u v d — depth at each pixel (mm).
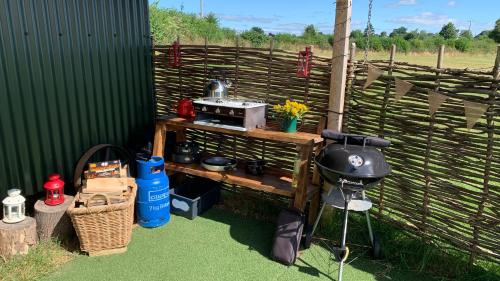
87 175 3352
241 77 4160
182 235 3625
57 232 3324
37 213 3281
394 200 3539
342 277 3047
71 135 3832
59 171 3791
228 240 3561
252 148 4379
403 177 3408
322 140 3420
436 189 3211
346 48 3375
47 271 2980
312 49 3600
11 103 3273
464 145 2963
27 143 3465
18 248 3109
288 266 3168
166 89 4734
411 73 3123
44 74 3480
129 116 4449
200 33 15969
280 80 3916
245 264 3178
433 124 3102
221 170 4020
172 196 4043
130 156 4199
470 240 3068
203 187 4555
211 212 4172
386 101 3330
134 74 4430
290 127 3523
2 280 2826
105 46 4012
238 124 3670
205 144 4742
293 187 3469
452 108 2951
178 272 3039
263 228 3828
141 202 3666
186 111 4152
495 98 2717
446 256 3223
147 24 4508
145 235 3604
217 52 4230
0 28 3094
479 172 3008
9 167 3365
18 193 3189
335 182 2678
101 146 3875
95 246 3203
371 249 3332
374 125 3463
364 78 3455
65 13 3572
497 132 2758
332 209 3707
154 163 3684
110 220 3150
